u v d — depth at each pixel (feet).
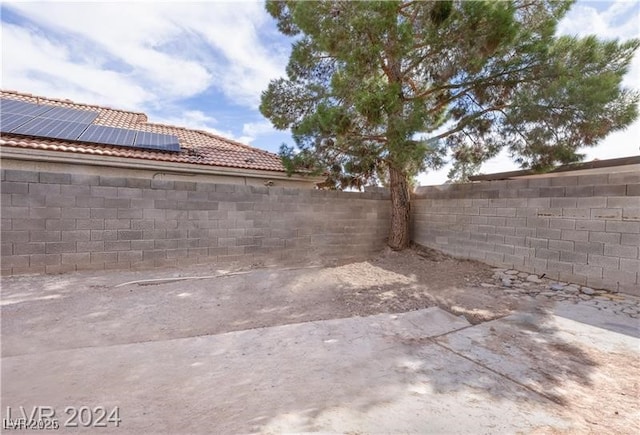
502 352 9.95
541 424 6.57
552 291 16.38
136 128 29.99
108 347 9.41
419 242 27.66
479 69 18.80
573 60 18.13
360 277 19.33
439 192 25.54
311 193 24.99
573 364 9.29
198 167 24.43
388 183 29.09
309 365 8.72
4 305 12.22
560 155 19.19
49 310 12.06
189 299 14.37
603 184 15.83
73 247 16.89
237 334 10.75
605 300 14.69
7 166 18.12
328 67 23.13
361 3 17.15
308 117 20.68
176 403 6.77
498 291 16.79
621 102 17.24
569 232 17.15
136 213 18.61
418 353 9.71
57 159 19.10
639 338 11.08
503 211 20.59
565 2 19.80
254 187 22.70
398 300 15.23
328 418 6.38
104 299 13.60
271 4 24.57
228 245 21.76
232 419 6.24
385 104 16.97
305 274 19.40
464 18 16.70
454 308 14.28
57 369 8.05
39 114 24.02
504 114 20.80
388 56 18.80
